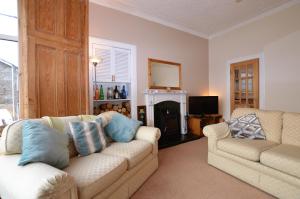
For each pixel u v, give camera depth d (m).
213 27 4.64
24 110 1.91
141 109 3.79
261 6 3.63
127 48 3.61
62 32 2.25
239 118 2.72
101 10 3.27
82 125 1.95
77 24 2.42
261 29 4.01
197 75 4.96
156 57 4.09
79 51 2.44
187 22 4.32
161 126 4.03
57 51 2.19
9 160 1.32
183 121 4.47
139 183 2.02
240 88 4.48
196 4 3.49
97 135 2.03
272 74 3.68
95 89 3.20
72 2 2.36
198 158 2.95
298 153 1.83
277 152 1.88
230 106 4.71
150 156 2.32
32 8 1.97
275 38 3.77
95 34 3.21
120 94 3.58
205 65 5.16
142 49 3.85
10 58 2.43
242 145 2.16
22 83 1.92
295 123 2.22
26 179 1.04
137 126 2.55
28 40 1.93
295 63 3.32
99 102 3.43
